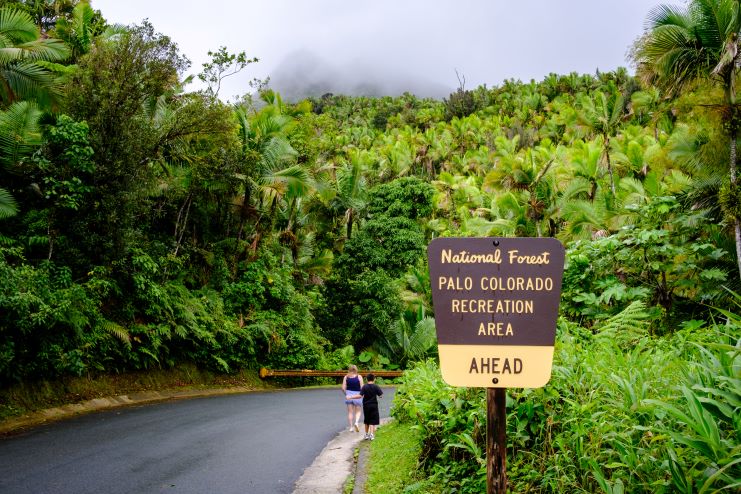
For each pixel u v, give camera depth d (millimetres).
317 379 23766
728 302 10203
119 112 13875
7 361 10266
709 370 3504
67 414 11164
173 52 14383
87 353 12805
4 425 9641
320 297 28031
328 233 33031
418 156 58875
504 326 3143
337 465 7680
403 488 5840
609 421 4289
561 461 4426
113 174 13711
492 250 3182
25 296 10188
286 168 23359
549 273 3150
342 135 74062
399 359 28797
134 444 8500
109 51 14148
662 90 14758
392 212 31266
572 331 6590
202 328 17656
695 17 13453
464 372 3129
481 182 52875
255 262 22047
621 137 43469
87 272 13727
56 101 13758
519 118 83938
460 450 5723
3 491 5891
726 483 2998
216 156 18594
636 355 5012
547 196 30531
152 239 18844
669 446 3369
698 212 13680
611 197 25312
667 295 8953
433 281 3193
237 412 12758
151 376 15516
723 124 13391
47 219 13070
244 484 6598
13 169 13477
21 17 14281
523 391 5066
